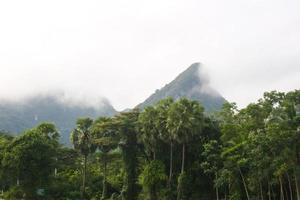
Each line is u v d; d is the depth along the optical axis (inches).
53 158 3722.9
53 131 3868.1
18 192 3452.3
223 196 3240.7
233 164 2736.2
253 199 2753.4
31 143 3425.2
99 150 3934.5
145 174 3193.9
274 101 2687.0
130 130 3558.1
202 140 3336.6
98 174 4333.2
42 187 3587.6
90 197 3799.2
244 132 2758.4
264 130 2495.1
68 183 3964.1
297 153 2375.7
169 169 3437.5
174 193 3193.9
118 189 3964.1
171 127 3166.8
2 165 3444.9
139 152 3636.8
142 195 3346.5
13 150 3400.6
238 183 2876.5
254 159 2456.9
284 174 2596.0
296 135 2320.4
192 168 3309.5
